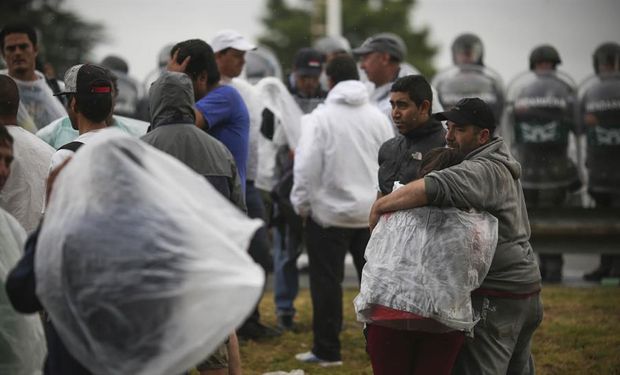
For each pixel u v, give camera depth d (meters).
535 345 17.22
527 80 22.97
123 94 23.52
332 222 15.85
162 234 8.23
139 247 8.20
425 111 12.79
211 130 13.73
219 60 17.08
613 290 21.80
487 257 10.58
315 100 19.14
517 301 10.99
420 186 10.49
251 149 17.17
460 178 10.50
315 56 19.14
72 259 8.25
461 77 23.16
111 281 8.18
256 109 17.36
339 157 15.77
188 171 8.64
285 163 18.50
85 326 8.27
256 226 8.53
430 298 10.42
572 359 16.44
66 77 11.60
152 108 11.55
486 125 11.10
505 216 10.85
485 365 10.95
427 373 10.80
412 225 10.58
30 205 11.78
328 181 15.83
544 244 22.95
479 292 10.92
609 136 22.81
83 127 11.26
